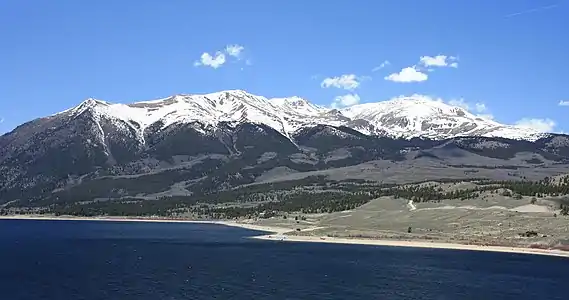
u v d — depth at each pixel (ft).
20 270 638.12
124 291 510.58
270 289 519.60
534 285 543.80
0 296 491.31
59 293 502.79
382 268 645.92
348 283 550.77
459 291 514.27
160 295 492.54
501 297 491.31
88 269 642.63
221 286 533.55
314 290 516.32
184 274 603.26
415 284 547.49
